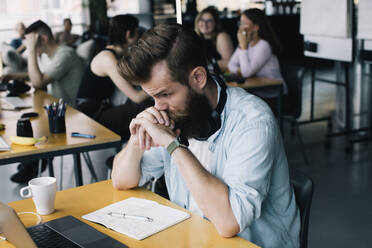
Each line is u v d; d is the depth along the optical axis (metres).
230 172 1.33
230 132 1.38
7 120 2.73
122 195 1.60
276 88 3.78
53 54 3.77
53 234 1.28
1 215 1.21
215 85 1.36
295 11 7.48
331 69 8.49
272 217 1.44
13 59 6.13
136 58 1.22
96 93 3.43
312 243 2.64
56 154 2.22
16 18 7.35
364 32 3.94
